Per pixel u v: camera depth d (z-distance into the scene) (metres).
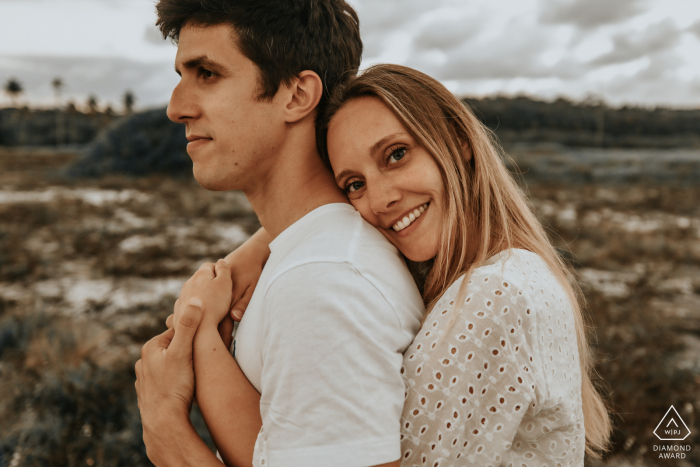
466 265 0.93
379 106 0.89
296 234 0.88
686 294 6.39
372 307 0.73
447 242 0.90
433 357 0.76
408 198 0.89
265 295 0.76
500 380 0.75
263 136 0.90
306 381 0.65
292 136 0.93
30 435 2.84
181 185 18.59
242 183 0.94
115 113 101.81
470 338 0.75
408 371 0.76
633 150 57.03
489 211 0.93
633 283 6.43
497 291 0.77
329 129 0.92
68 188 18.38
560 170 26.47
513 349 0.75
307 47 0.91
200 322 0.86
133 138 21.66
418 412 0.74
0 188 18.22
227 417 0.78
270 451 0.66
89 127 88.00
